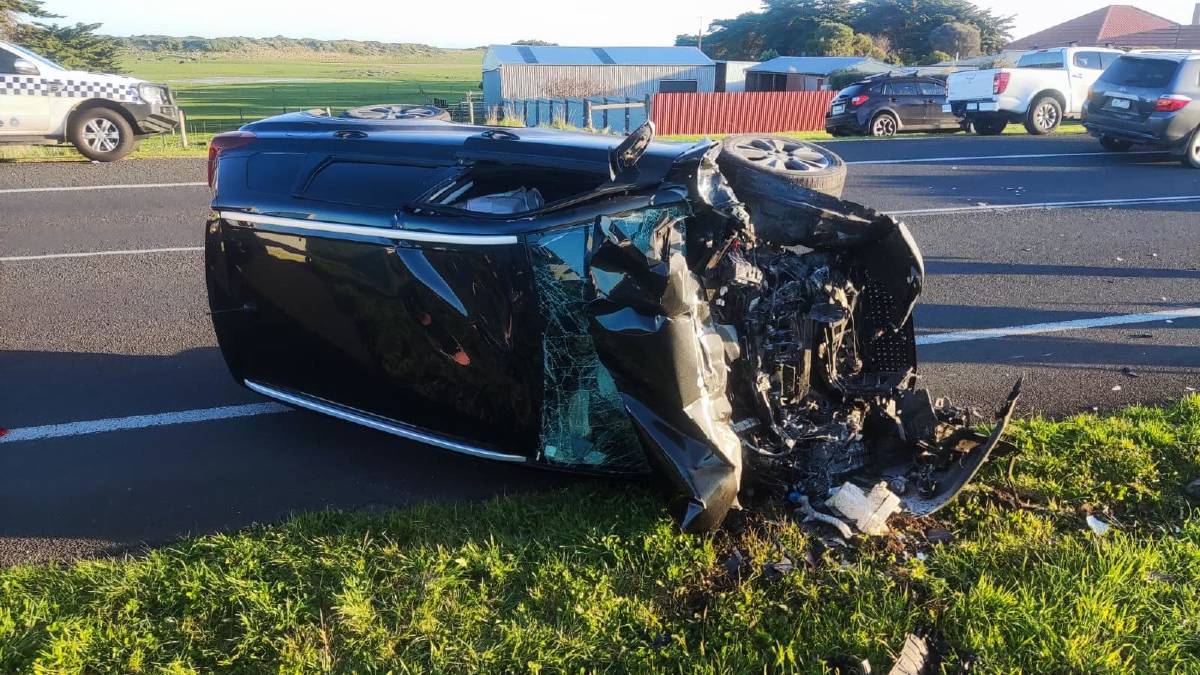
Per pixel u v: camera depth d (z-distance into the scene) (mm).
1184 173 13453
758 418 3721
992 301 7133
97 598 3160
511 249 3576
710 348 3365
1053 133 19609
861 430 4066
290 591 3189
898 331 4129
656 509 3688
